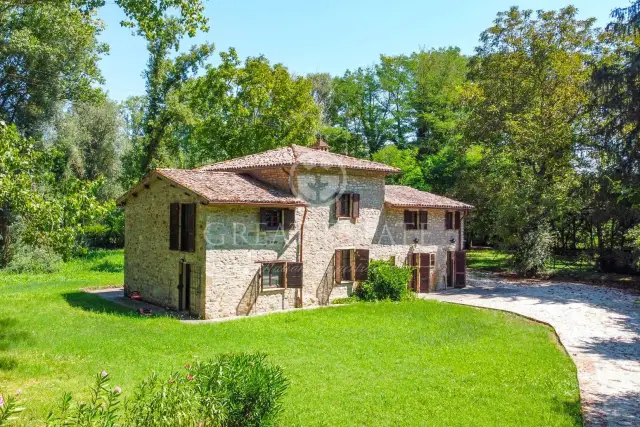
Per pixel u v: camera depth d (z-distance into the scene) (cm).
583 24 3438
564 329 1784
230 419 745
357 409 931
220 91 3650
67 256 1105
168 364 1167
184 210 1962
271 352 1323
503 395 1034
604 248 3422
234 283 1912
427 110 5450
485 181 3694
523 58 3478
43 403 891
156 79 4066
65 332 1484
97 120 4222
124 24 1548
